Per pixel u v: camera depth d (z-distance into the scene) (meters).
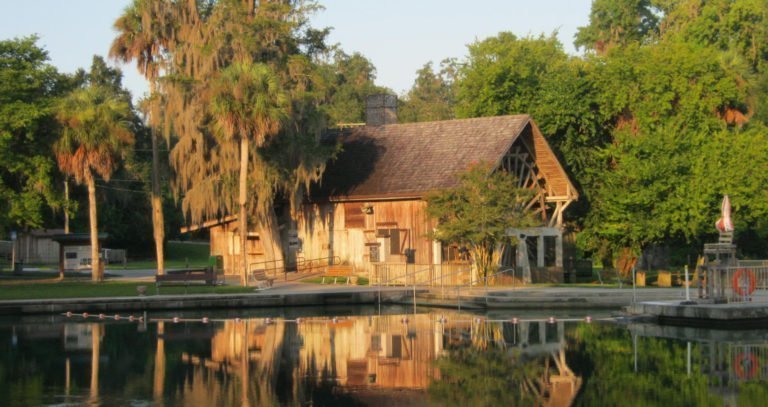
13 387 19.41
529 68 53.34
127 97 71.50
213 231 50.75
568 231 50.62
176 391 18.89
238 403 17.72
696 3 72.31
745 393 18.11
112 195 71.50
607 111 48.97
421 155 46.41
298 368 21.53
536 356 22.72
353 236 46.97
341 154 48.94
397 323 30.25
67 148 42.72
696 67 47.88
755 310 27.59
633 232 45.78
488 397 18.09
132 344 25.61
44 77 43.72
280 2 45.59
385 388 19.05
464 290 37.47
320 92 43.97
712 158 45.22
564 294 34.44
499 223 38.81
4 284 42.66
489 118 46.38
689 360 21.83
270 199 44.12
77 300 33.91
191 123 42.44
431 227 44.25
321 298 37.06
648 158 46.06
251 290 38.66
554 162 45.84
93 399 18.14
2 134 40.66
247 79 38.69
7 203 42.94
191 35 43.41
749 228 51.06
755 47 68.62
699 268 29.23
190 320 31.70
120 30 45.19
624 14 76.19
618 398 17.80
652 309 29.19
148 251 81.06
